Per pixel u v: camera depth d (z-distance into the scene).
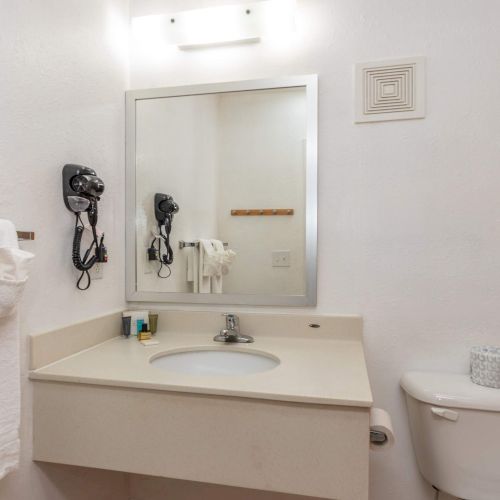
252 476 0.96
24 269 0.86
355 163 1.42
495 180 1.32
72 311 1.25
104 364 1.14
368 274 1.41
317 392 0.93
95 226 1.28
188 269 1.56
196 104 1.55
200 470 0.98
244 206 1.51
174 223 1.57
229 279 1.52
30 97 1.07
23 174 1.05
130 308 1.58
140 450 1.01
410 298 1.38
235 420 0.96
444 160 1.35
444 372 1.35
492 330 1.32
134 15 1.61
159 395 1.00
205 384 0.98
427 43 1.37
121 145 1.56
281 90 1.48
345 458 0.91
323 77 1.45
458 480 1.18
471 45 1.33
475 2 1.33
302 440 0.93
